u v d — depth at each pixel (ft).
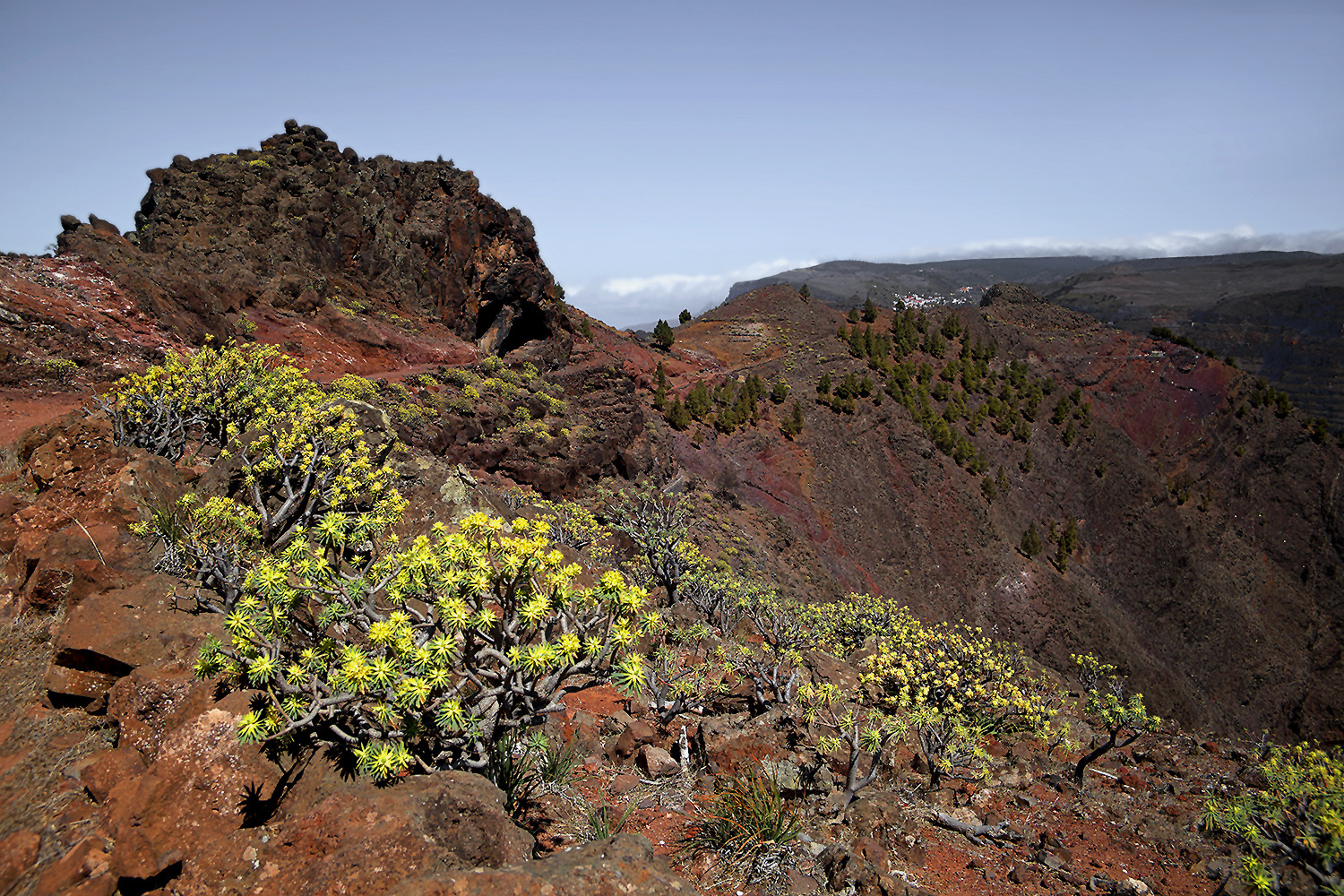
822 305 345.31
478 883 12.44
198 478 32.12
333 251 116.16
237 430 37.32
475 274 141.08
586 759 25.84
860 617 51.29
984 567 233.55
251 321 93.97
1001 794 32.22
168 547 23.26
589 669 18.44
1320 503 371.76
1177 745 45.09
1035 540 250.16
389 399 84.07
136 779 14.83
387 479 34.60
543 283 152.56
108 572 20.42
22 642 19.48
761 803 20.97
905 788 29.55
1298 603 335.06
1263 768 26.22
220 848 13.92
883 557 211.00
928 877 22.40
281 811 14.92
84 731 17.11
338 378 87.71
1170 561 310.86
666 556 59.52
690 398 205.05
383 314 116.88
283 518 29.68
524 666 16.69
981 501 255.91
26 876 13.32
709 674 39.29
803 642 43.24
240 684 16.78
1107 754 41.60
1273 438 385.50
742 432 209.26
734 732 30.94
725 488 172.45
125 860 13.44
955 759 32.53
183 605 20.71
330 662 16.92
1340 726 282.15
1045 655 224.94
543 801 20.99
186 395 39.11
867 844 22.45
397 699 15.69
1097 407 388.78
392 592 17.61
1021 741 41.09
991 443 300.61
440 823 14.37
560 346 156.35
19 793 15.16
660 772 25.48
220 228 104.63
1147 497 326.03
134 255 86.33
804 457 217.77
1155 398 397.80
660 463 150.61
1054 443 322.96
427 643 16.08
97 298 74.38
